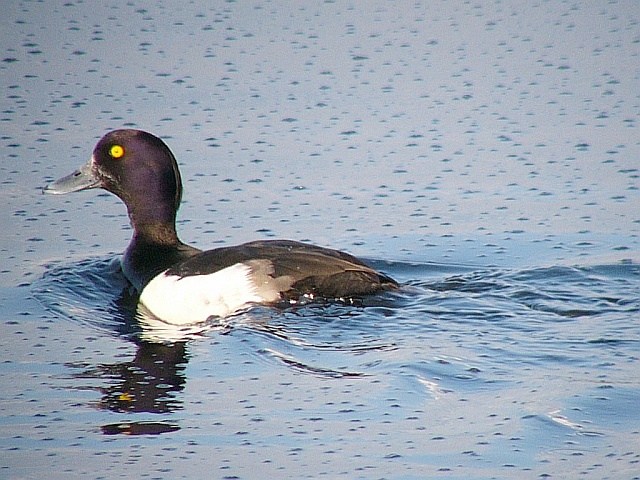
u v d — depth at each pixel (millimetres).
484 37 19125
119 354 10086
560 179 14281
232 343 10125
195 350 10070
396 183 14227
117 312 11242
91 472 7988
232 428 8586
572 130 15688
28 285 11766
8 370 9727
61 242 12867
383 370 9453
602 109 16375
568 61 18109
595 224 13023
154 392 9242
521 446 8219
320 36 19125
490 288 11250
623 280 11469
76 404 9039
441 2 20859
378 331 10266
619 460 8000
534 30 19453
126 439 8453
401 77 17500
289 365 9633
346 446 8281
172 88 17000
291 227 13062
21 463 8117
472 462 8016
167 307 11148
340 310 10641
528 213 13367
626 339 10000
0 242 12805
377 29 19453
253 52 18375
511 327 10312
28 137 15328
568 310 10711
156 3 20656
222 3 20703
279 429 8547
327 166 14680
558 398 8883
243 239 12773
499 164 14719
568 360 9594
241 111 16266
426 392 9055
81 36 18922
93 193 14328
